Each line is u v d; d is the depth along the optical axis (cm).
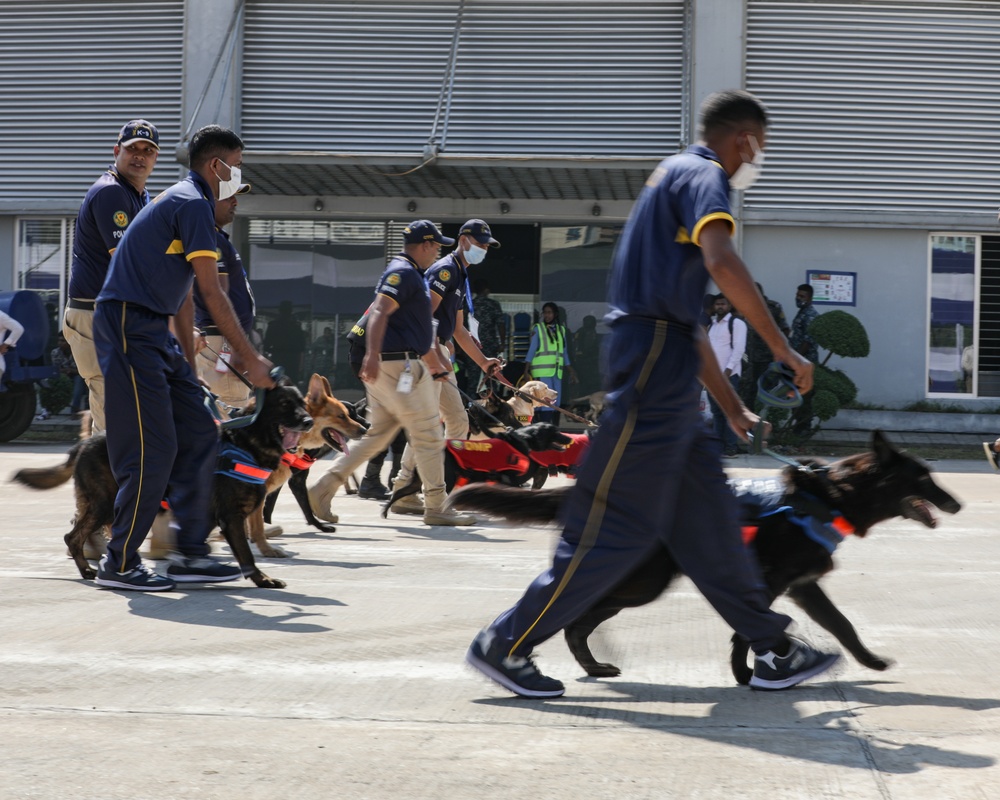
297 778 261
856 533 361
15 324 1384
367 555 630
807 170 1644
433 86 1666
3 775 260
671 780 262
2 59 1755
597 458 309
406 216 1702
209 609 460
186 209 479
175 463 511
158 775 262
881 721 314
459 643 407
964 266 1653
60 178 1753
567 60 1656
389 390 737
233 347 492
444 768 269
